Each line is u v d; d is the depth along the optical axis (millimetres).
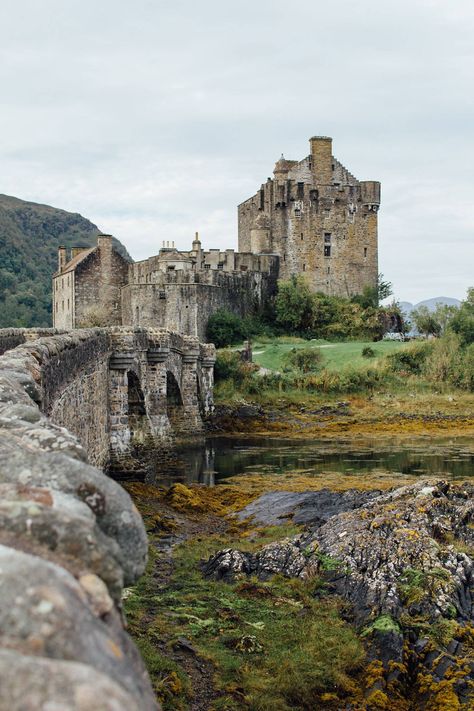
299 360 86062
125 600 19797
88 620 4203
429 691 15891
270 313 110125
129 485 36875
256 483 40594
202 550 25203
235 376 79250
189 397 63656
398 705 15625
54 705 3242
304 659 17016
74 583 4398
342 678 16438
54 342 23172
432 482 28578
